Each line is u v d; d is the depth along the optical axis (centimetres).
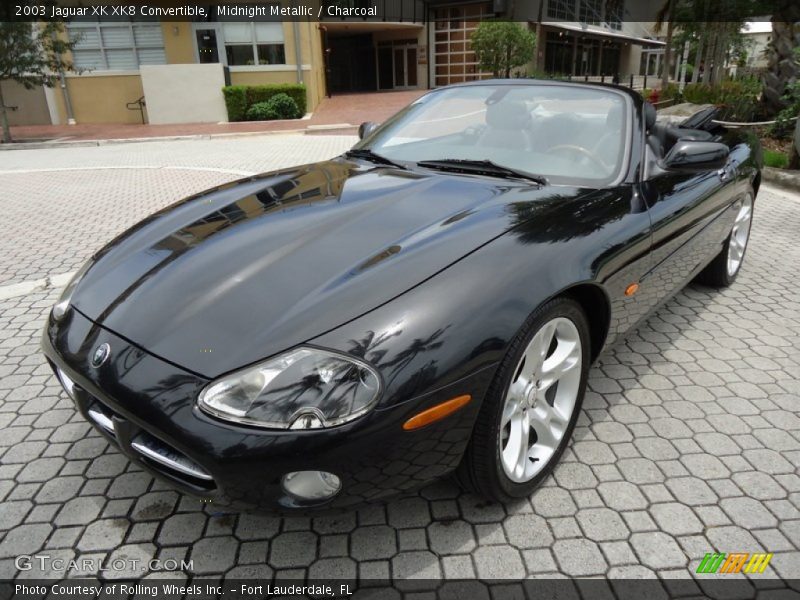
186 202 292
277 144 1358
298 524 218
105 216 682
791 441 263
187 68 1872
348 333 176
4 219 670
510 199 250
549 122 309
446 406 179
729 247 416
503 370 193
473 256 204
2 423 279
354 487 175
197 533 215
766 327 375
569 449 259
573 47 3712
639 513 222
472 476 205
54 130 1842
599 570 198
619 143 294
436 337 179
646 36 4409
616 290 244
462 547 207
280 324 181
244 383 170
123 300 211
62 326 218
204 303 196
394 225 229
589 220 239
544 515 221
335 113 2028
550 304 208
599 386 309
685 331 371
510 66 2600
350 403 167
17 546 210
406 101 2334
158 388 178
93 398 203
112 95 2016
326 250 214
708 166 284
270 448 165
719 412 285
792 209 677
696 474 243
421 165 303
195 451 170
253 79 2030
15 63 1542
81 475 244
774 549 206
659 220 270
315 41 2309
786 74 1298
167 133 1658
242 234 234
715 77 2750
